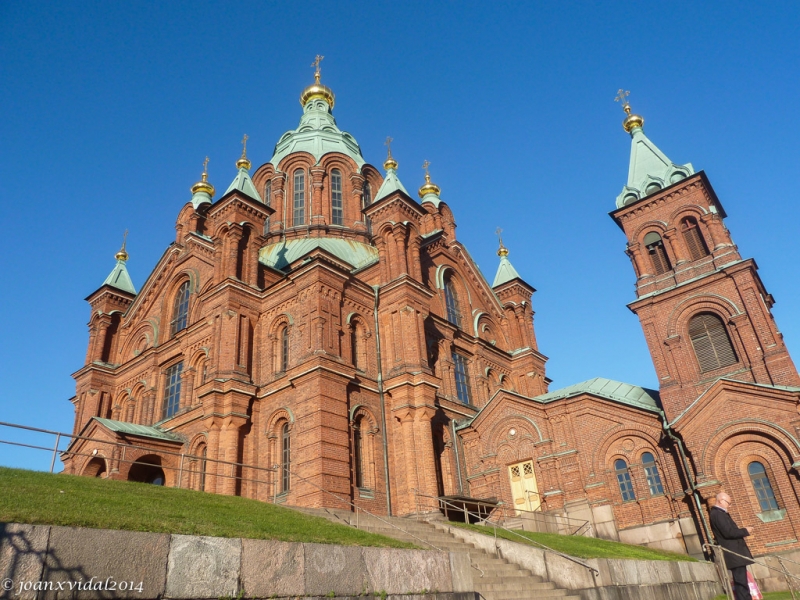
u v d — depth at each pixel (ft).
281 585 36.35
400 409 104.94
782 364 96.22
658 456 98.53
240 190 118.32
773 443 87.20
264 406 104.63
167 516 40.24
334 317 106.32
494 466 112.57
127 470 99.60
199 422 108.78
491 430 115.14
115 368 137.28
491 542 71.82
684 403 102.78
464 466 116.47
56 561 28.53
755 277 107.86
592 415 106.42
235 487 96.68
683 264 113.60
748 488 87.45
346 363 103.24
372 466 99.81
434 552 46.68
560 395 116.47
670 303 110.63
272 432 101.09
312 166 175.11
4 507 32.50
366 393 105.29
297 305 108.88
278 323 111.04
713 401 93.04
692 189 117.29
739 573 40.32
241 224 117.50
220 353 105.81
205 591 32.99
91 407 131.44
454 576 47.03
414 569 44.37
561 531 99.50
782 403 87.45
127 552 30.94
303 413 97.19
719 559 50.62
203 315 115.14
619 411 104.01
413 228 123.13
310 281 106.63
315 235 162.71
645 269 118.01
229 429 99.55
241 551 35.40
